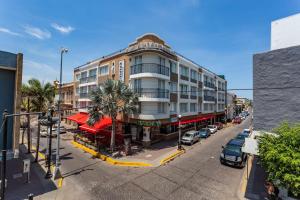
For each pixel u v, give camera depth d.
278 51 10.98
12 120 12.12
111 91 19.78
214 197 10.96
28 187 12.16
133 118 23.67
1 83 11.77
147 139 23.69
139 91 23.12
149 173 14.63
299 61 10.27
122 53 26.59
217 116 51.56
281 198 9.91
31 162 17.56
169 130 28.56
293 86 10.41
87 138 25.12
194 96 34.91
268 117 11.14
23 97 26.75
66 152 21.00
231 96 68.00
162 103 25.19
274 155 8.11
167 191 11.65
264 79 11.39
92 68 33.69
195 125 35.38
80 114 33.62
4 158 9.71
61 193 11.35
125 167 16.12
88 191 11.59
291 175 7.55
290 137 8.49
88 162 17.45
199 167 16.11
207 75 41.69
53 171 15.00
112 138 20.02
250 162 17.47
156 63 23.20
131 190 11.73
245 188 12.09
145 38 25.05
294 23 11.12
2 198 9.63
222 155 16.98
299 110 10.16
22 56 12.12
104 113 19.56
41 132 31.12
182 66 30.94
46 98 24.80
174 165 16.64
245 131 28.84
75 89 41.91
